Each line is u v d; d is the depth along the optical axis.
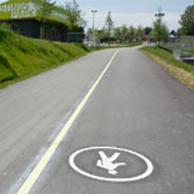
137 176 4.32
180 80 15.41
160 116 7.97
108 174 4.37
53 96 10.44
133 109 8.73
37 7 39.50
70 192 3.81
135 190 3.90
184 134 6.44
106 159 4.95
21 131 6.38
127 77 16.19
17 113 7.93
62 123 7.09
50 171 4.43
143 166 4.70
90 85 13.15
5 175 4.27
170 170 4.57
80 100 9.84
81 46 44.25
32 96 10.35
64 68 20.69
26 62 19.41
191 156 5.18
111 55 36.84
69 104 9.20
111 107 8.94
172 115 8.11
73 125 6.95
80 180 4.15
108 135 6.28
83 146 5.57
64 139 5.94
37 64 20.58
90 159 4.93
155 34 72.19
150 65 24.00
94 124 7.08
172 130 6.73
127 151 5.36
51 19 43.22
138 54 40.44
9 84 13.05
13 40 21.56
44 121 7.22
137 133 6.46
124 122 7.31
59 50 30.17
